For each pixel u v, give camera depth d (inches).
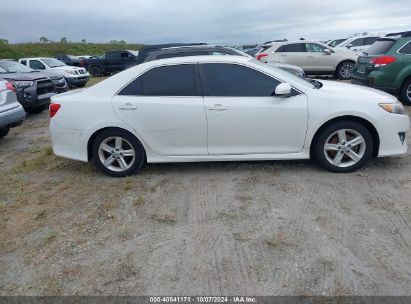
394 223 132.2
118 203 159.3
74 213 152.9
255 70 176.4
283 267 111.0
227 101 173.9
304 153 179.0
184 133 178.1
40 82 392.5
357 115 170.1
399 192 156.1
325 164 178.2
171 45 401.1
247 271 110.2
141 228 138.2
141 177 186.9
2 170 214.4
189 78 178.1
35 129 330.6
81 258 121.6
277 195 158.7
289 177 176.9
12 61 465.1
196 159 182.2
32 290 108.0
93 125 180.7
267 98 173.8
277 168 188.2
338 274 106.7
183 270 112.3
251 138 176.7
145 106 176.7
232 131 175.9
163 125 177.6
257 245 122.8
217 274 109.6
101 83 185.5
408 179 168.9
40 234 137.9
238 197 158.9
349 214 139.9
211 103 173.9
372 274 106.0
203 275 109.6
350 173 178.5
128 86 180.9
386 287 101.0
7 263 121.6
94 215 150.2
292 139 176.1
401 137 176.9
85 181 186.4
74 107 182.7
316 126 172.6
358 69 375.9
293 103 172.1
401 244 119.5
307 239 124.5
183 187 172.6
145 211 151.2
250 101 173.5
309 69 578.9
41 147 262.4
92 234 135.9
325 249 118.4
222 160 182.1
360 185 164.7
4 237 137.3
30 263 120.7
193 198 160.7
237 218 141.3
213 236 129.8
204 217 143.6
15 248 129.8
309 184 167.9
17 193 176.2
